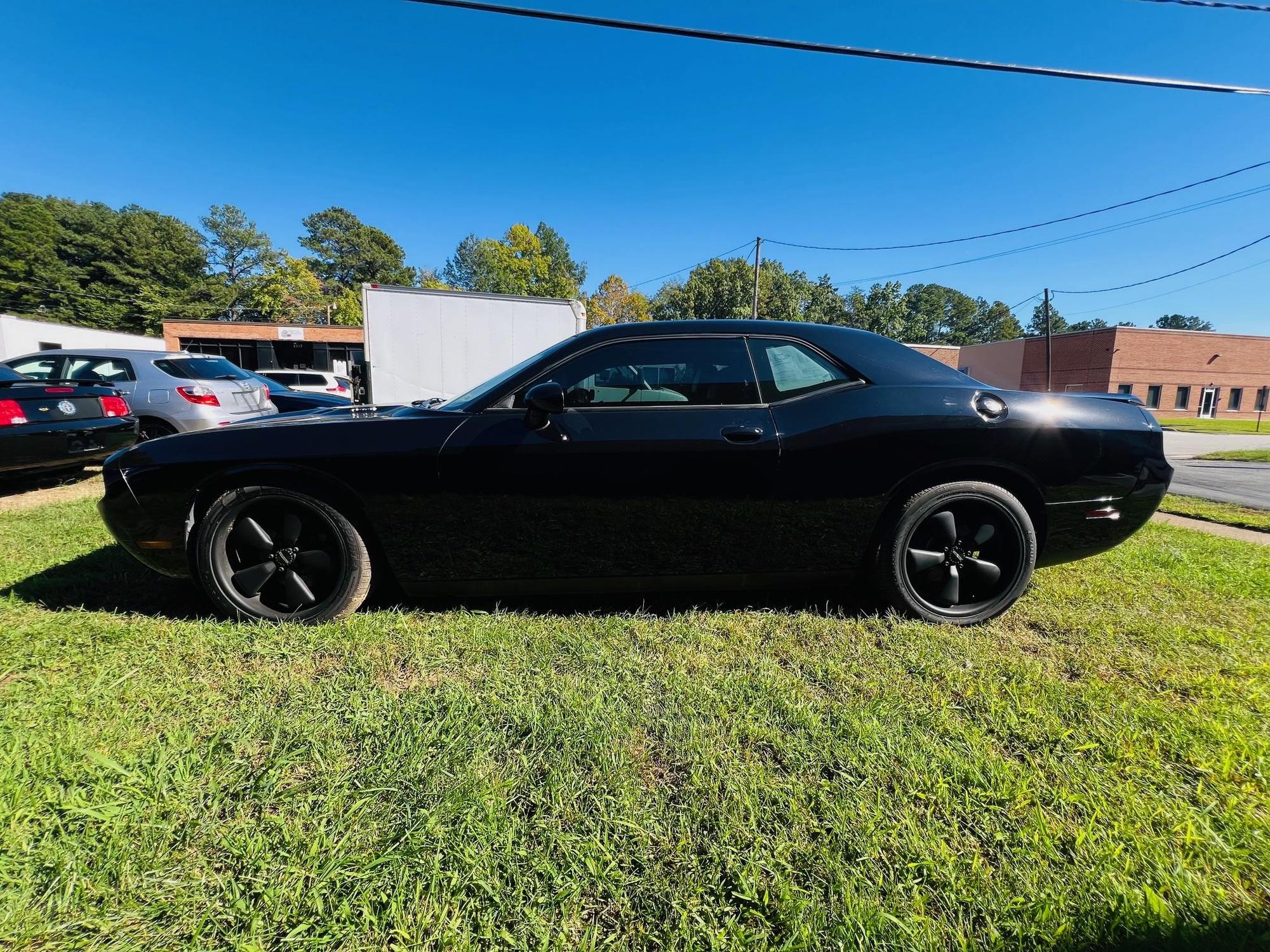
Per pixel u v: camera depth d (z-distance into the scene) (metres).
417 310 8.16
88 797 1.42
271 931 1.10
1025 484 2.54
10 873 1.19
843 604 2.77
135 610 2.61
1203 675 2.11
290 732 1.70
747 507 2.43
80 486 5.61
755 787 1.50
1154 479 2.58
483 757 1.61
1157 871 1.25
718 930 1.12
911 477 2.46
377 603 2.71
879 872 1.24
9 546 3.50
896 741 1.70
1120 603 2.81
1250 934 1.11
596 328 2.60
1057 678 2.09
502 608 2.66
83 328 21.73
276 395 8.91
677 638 2.38
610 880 1.22
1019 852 1.31
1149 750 1.67
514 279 56.22
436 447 2.37
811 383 2.53
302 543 2.51
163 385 6.59
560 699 1.90
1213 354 29.30
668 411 2.45
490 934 1.10
